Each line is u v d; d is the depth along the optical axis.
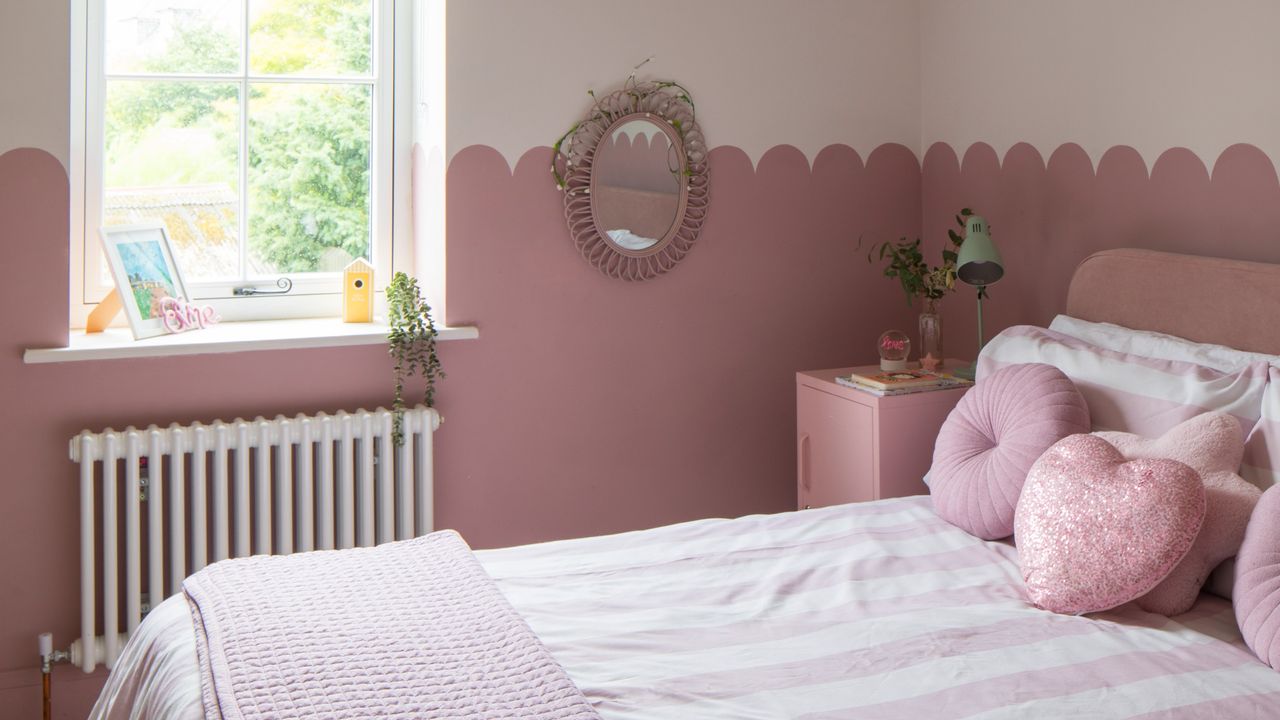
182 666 1.69
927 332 3.06
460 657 1.67
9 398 2.61
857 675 1.68
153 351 2.69
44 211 2.60
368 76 3.14
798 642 1.80
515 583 2.04
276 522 2.86
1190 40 2.57
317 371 2.90
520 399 3.11
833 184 3.39
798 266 3.38
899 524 2.37
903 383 2.84
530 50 2.99
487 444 3.09
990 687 1.63
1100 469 1.97
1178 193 2.63
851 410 2.92
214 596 1.88
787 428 3.43
